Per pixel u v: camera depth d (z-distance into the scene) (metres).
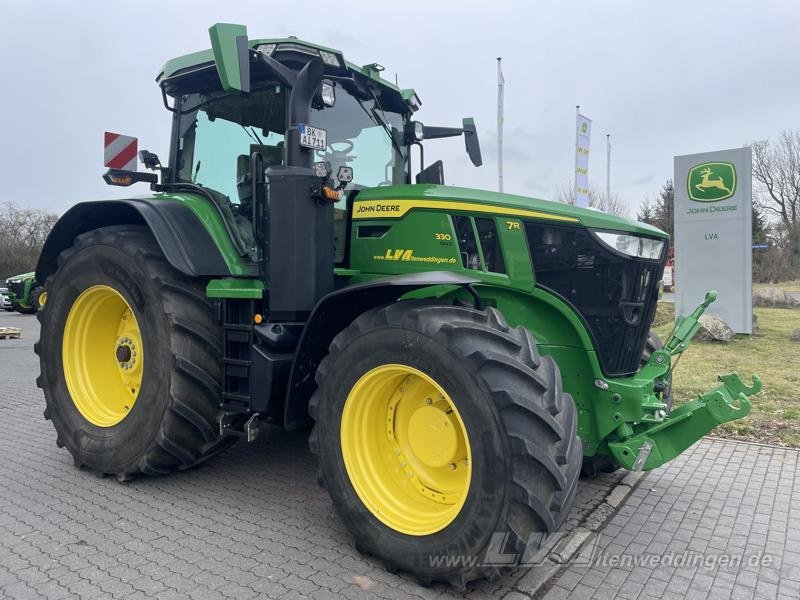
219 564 2.85
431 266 3.44
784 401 5.99
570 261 3.29
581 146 14.60
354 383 2.89
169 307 3.64
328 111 3.88
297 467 4.28
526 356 2.66
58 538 3.11
